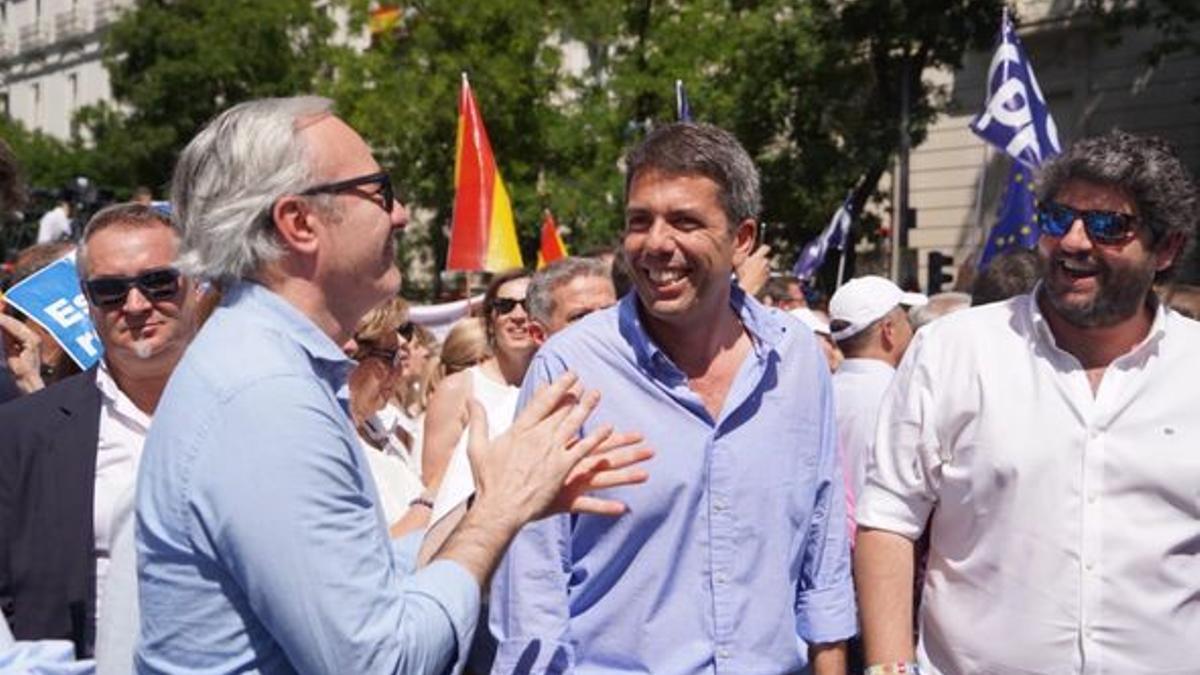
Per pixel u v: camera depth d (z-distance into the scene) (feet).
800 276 49.34
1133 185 9.74
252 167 7.62
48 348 16.75
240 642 7.20
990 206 82.69
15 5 186.91
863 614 10.65
